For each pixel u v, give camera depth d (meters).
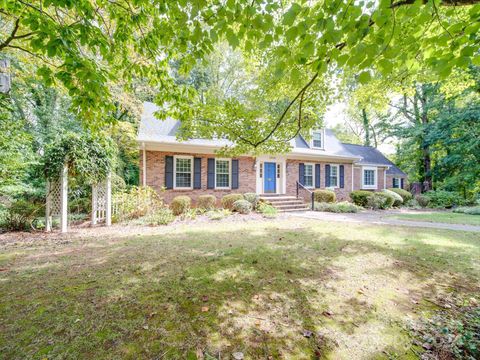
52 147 6.86
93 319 2.45
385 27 2.06
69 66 2.61
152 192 9.52
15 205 7.27
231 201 10.73
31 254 4.67
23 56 5.52
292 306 2.74
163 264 4.07
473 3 2.04
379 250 4.91
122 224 8.05
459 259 4.36
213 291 3.08
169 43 3.03
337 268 3.91
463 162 14.23
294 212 11.34
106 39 2.93
